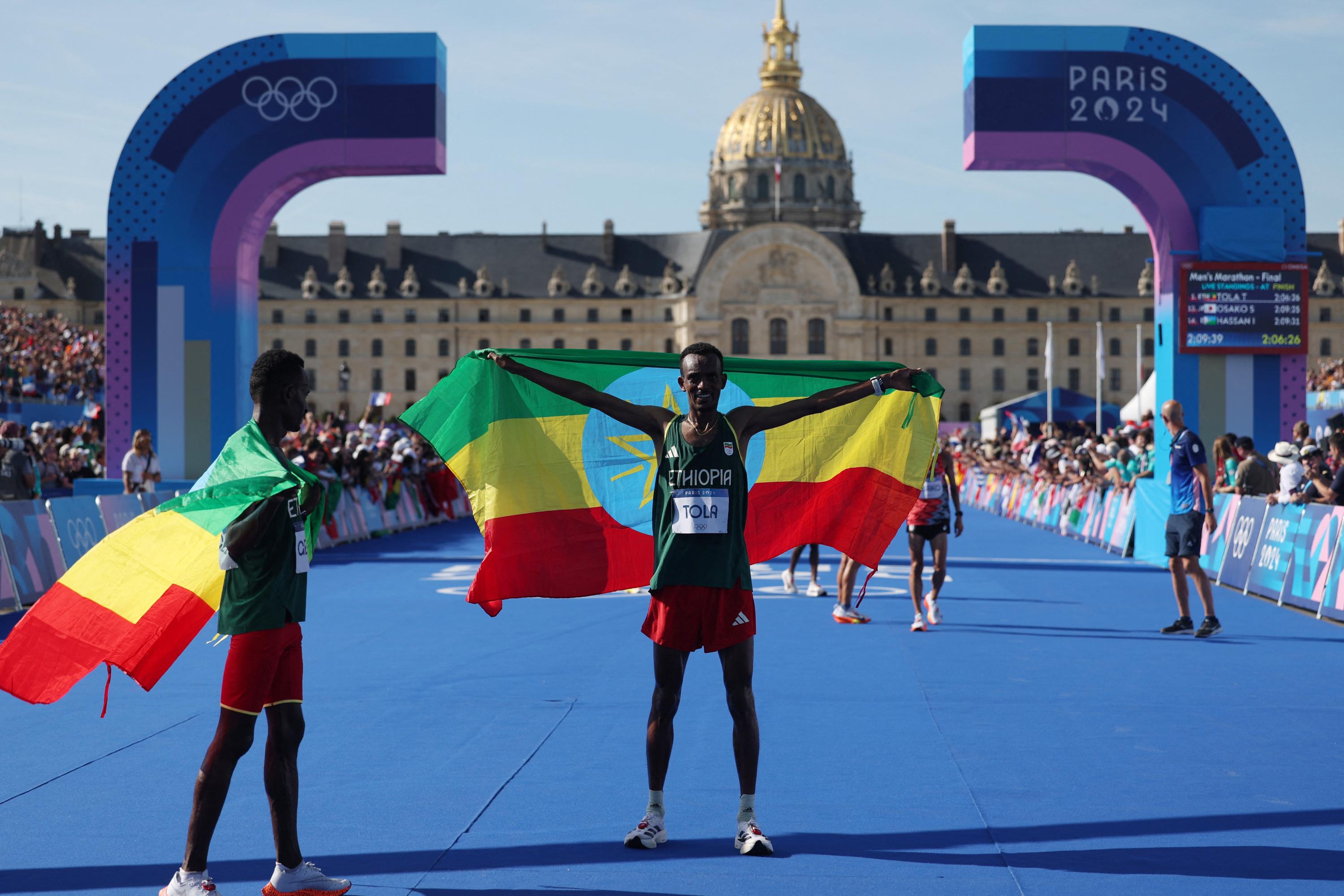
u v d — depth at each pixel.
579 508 6.59
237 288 18.45
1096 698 8.55
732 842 5.40
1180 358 17.56
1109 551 21.27
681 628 5.33
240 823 5.69
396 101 18.09
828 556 19.94
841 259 116.19
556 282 121.69
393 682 9.12
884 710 8.16
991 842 5.41
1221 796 6.11
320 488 4.87
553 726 7.67
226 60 18.25
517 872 5.00
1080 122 17.34
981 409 121.12
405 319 121.69
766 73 151.75
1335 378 49.00
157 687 8.89
